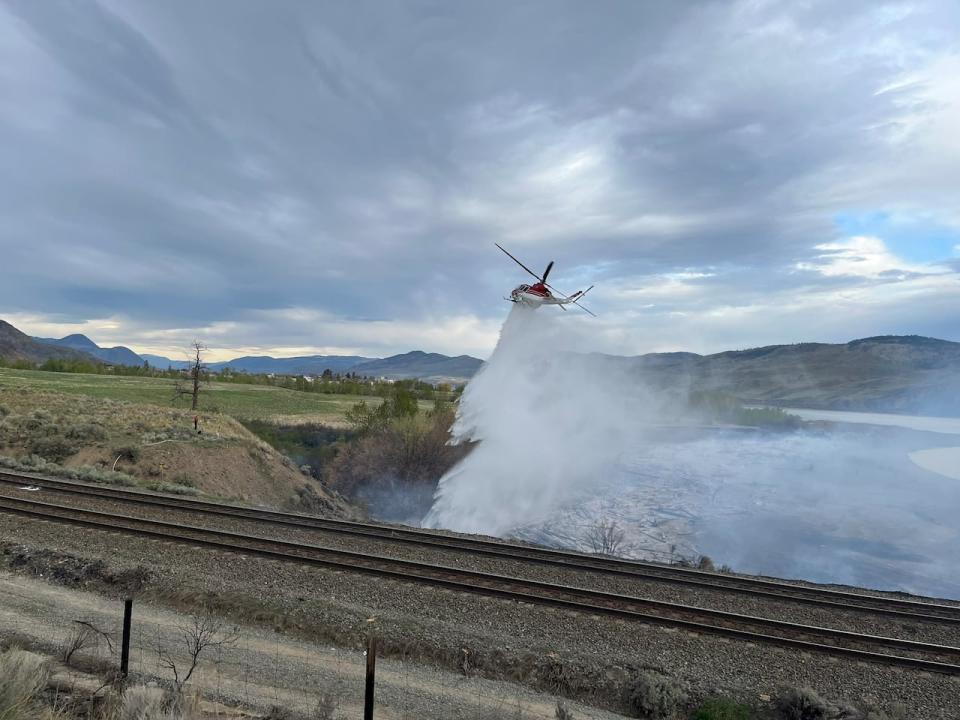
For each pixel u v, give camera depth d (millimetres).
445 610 12781
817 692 10352
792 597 14469
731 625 12680
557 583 15117
